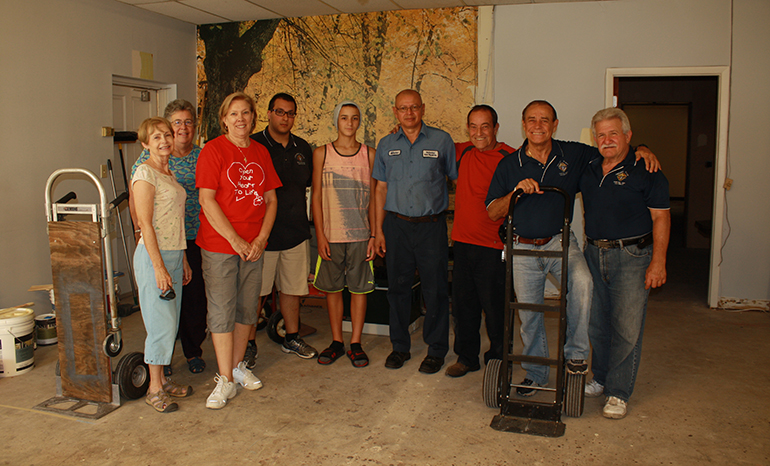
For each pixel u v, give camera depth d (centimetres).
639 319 251
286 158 323
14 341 312
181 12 504
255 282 288
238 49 546
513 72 477
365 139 518
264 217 290
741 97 440
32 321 324
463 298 308
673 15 445
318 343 382
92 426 251
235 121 267
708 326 413
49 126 407
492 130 295
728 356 347
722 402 277
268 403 277
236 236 265
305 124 534
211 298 272
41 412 264
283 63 534
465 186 299
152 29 504
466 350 315
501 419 252
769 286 449
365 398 284
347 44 512
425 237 310
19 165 386
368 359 333
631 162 244
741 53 437
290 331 351
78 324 267
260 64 541
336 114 323
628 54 457
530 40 472
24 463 221
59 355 272
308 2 470
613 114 239
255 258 276
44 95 402
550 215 257
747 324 418
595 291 269
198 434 244
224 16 520
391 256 319
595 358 283
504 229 270
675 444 234
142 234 250
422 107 306
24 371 317
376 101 510
